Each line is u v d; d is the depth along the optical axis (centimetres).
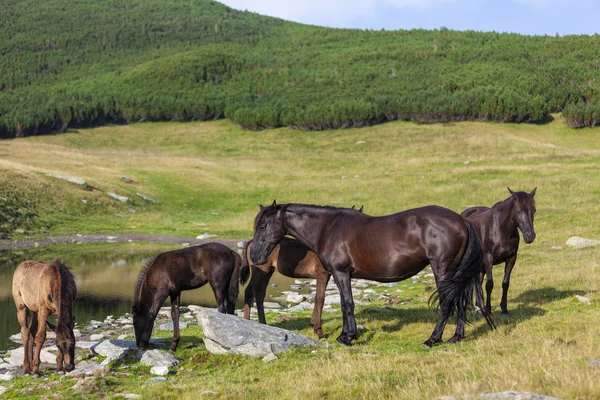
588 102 8194
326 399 695
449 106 7912
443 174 4512
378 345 998
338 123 8150
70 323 894
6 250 2747
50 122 8525
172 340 1083
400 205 3741
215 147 7856
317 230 1034
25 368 961
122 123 9694
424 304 1423
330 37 16962
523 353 791
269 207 1073
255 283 1212
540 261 1936
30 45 17138
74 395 808
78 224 3531
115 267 2320
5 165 4003
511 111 7844
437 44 12962
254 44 18400
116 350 1059
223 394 748
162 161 5769
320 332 1121
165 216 3969
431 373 740
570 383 582
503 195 3597
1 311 1566
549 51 11088
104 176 4675
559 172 4109
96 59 16462
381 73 11162
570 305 1177
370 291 1770
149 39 19062
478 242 933
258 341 980
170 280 1067
